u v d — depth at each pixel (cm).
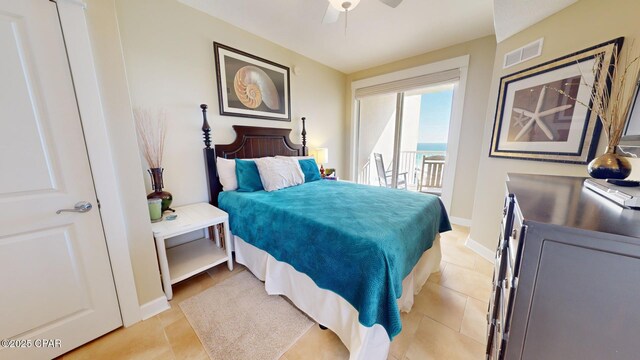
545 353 62
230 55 239
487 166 226
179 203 220
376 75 364
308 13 217
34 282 109
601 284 52
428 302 161
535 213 64
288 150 312
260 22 234
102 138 120
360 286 104
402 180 395
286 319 145
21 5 95
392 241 114
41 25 99
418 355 120
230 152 248
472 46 271
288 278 153
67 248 116
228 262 199
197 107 223
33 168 104
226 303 160
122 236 132
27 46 98
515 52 195
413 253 133
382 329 108
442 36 262
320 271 123
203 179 235
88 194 119
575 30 151
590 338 56
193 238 231
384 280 103
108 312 132
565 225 54
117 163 127
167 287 160
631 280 50
